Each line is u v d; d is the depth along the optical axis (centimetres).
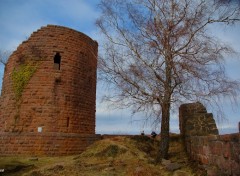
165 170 1305
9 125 2384
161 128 1538
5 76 2638
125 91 1562
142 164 1392
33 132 2320
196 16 1508
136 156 1596
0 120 2522
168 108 1531
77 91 2559
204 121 1527
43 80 2433
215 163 907
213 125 1502
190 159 1414
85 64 2695
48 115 2364
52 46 2508
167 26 1517
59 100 2427
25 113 2369
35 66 2462
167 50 1484
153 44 1520
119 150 1666
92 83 2795
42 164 1731
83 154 1764
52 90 2422
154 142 2036
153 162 1462
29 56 2500
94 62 2856
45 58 2483
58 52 2512
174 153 1658
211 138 959
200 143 1152
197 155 1218
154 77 1520
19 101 2409
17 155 2272
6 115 2445
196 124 1547
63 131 2389
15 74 2498
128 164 1427
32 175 1355
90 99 2728
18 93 2430
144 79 1527
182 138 1794
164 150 1499
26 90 2420
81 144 2470
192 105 1650
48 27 2544
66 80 2492
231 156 760
